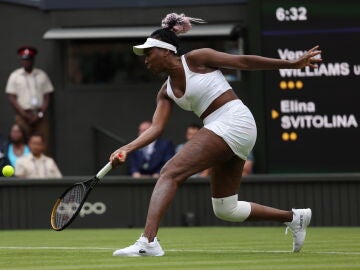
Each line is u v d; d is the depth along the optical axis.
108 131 39.34
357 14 35.44
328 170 35.72
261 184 33.47
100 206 34.00
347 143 35.59
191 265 16.34
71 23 39.41
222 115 18.17
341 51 35.53
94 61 39.53
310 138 35.75
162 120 18.69
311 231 29.75
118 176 37.12
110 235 29.08
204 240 25.62
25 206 34.12
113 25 39.12
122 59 39.47
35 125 38.84
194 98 18.27
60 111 39.59
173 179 17.94
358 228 31.77
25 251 21.05
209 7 38.41
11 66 40.22
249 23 36.03
